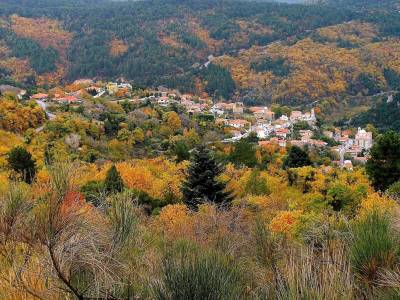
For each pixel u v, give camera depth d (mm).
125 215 2822
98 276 2350
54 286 2305
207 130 83062
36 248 2393
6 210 2441
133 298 2367
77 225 2369
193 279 2197
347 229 3354
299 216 8453
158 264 2641
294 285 2096
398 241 2795
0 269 2611
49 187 2338
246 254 3406
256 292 2486
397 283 2275
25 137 48031
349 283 2285
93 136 61469
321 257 2783
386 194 12273
